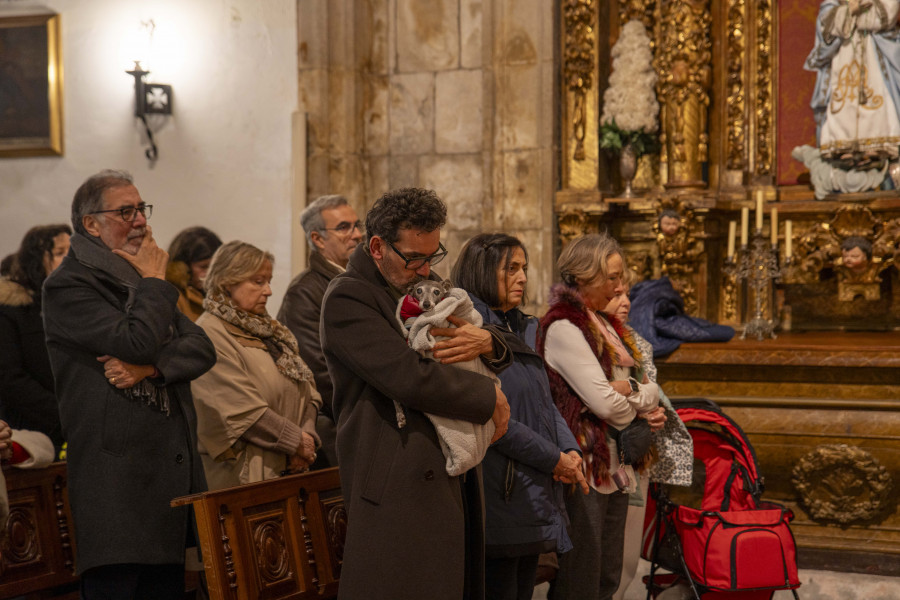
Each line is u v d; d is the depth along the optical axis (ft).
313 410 11.42
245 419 10.31
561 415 10.38
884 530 14.11
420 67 19.54
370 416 7.80
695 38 18.56
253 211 19.48
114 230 9.27
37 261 13.12
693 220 17.83
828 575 13.99
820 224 18.03
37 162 20.54
